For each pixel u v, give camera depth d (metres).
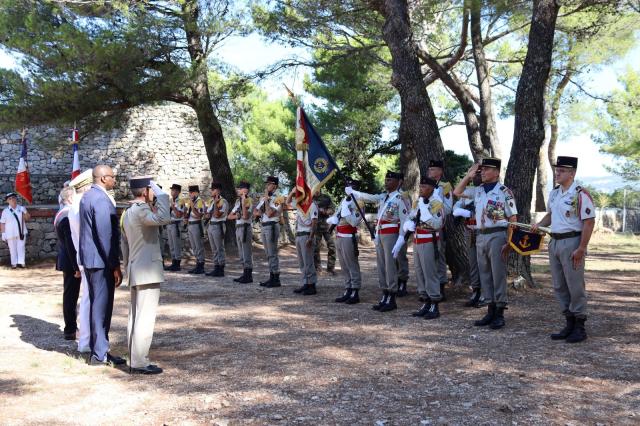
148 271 5.55
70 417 4.39
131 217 5.54
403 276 9.72
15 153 24.11
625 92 23.75
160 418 4.37
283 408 4.52
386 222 8.48
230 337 7.02
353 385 5.05
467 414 4.31
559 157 6.54
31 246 15.66
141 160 25.55
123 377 5.46
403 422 4.19
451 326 7.36
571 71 20.11
